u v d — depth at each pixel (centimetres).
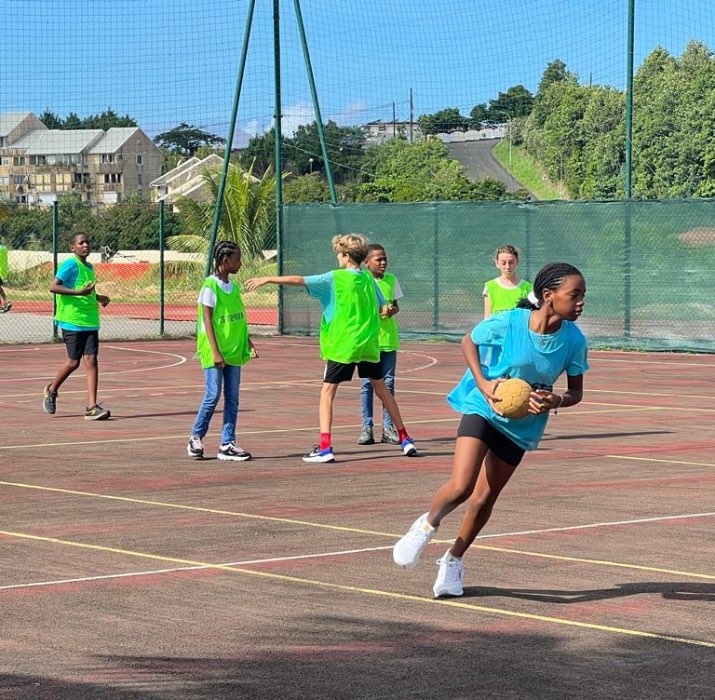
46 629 625
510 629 623
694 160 5850
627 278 2561
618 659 573
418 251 2795
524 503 966
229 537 847
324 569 754
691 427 1435
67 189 15088
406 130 10244
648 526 879
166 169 15650
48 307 4094
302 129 8756
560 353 655
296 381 1992
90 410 1526
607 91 7956
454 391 679
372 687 534
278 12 2895
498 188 7500
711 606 666
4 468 1155
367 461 1198
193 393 1830
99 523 897
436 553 794
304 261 2917
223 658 577
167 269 4412
